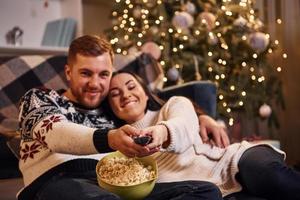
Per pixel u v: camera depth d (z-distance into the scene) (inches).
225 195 46.9
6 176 59.9
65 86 77.7
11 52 97.4
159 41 93.7
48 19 107.9
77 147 36.8
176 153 45.3
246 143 52.1
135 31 97.7
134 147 35.1
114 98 50.9
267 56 102.3
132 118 51.1
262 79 95.7
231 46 94.4
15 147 55.4
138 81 53.2
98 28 119.7
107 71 47.4
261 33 92.1
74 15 104.0
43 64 77.8
